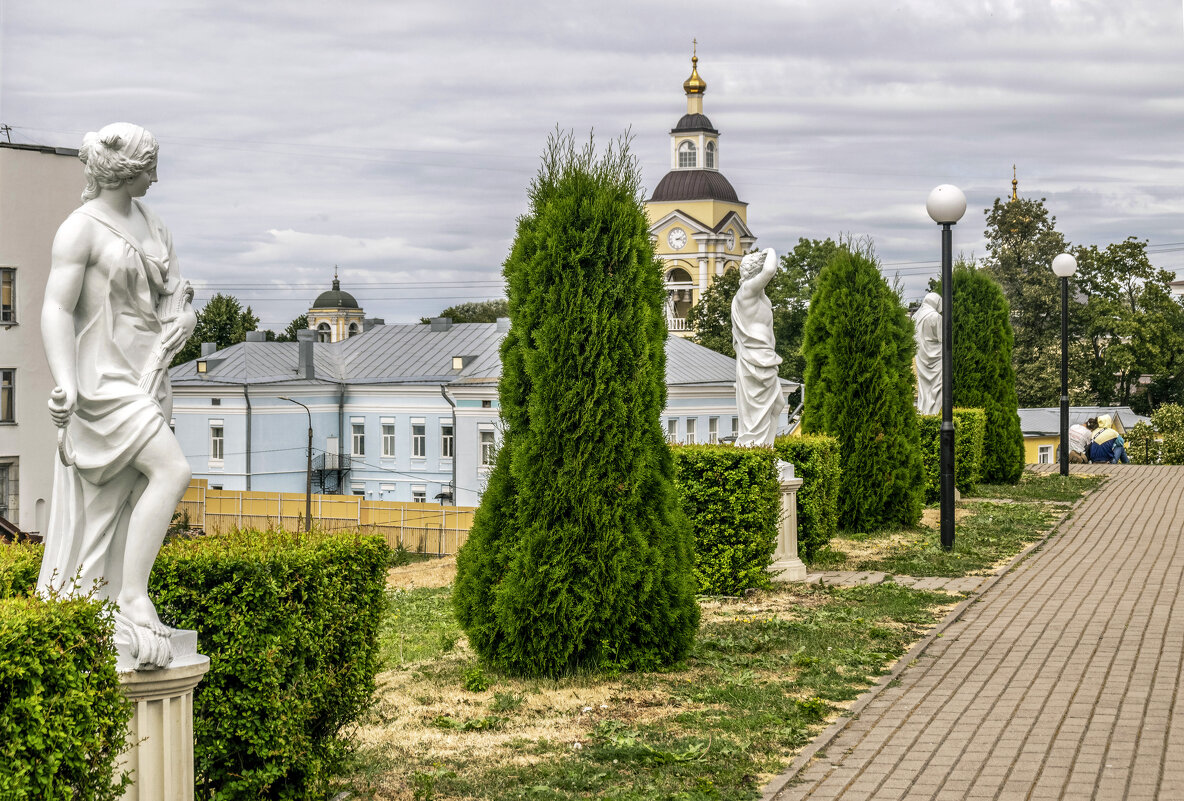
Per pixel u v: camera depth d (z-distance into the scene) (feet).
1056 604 41.45
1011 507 70.54
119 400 16.89
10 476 110.93
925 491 68.18
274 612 19.51
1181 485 79.66
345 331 285.23
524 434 32.55
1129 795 21.56
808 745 25.21
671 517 32.83
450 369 173.58
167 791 17.16
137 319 17.38
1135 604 41.09
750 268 47.09
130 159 17.08
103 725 15.53
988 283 83.51
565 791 22.57
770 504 44.34
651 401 32.71
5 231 109.29
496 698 29.50
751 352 47.47
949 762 23.75
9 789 13.80
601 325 32.12
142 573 17.19
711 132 331.36
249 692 19.21
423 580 66.49
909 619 38.96
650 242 32.89
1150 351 212.02
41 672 14.44
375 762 24.34
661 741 25.66
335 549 21.47
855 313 60.49
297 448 178.29
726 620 39.27
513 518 32.53
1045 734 25.61
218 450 177.47
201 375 179.01
